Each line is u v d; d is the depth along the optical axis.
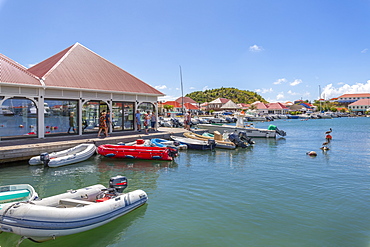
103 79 18.81
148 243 5.68
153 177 10.80
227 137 20.88
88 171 11.61
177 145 17.39
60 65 17.25
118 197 6.96
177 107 80.38
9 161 12.28
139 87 20.81
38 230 5.23
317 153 17.36
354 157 15.91
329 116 82.44
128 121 20.00
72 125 16.56
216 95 146.62
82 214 5.84
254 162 14.12
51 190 8.98
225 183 10.05
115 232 6.13
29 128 14.61
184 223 6.61
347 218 7.01
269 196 8.64
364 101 113.12
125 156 13.91
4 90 13.48
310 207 7.74
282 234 6.10
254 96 149.00
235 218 6.93
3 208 5.41
